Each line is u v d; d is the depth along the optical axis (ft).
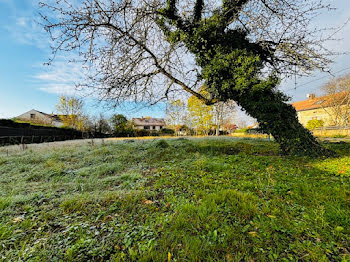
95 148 26.53
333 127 64.13
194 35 20.49
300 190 9.12
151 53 19.98
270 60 23.11
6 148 29.45
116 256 4.91
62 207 8.23
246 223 6.38
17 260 4.82
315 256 4.62
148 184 11.60
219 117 89.40
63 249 5.21
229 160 17.60
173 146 27.91
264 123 20.30
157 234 5.79
